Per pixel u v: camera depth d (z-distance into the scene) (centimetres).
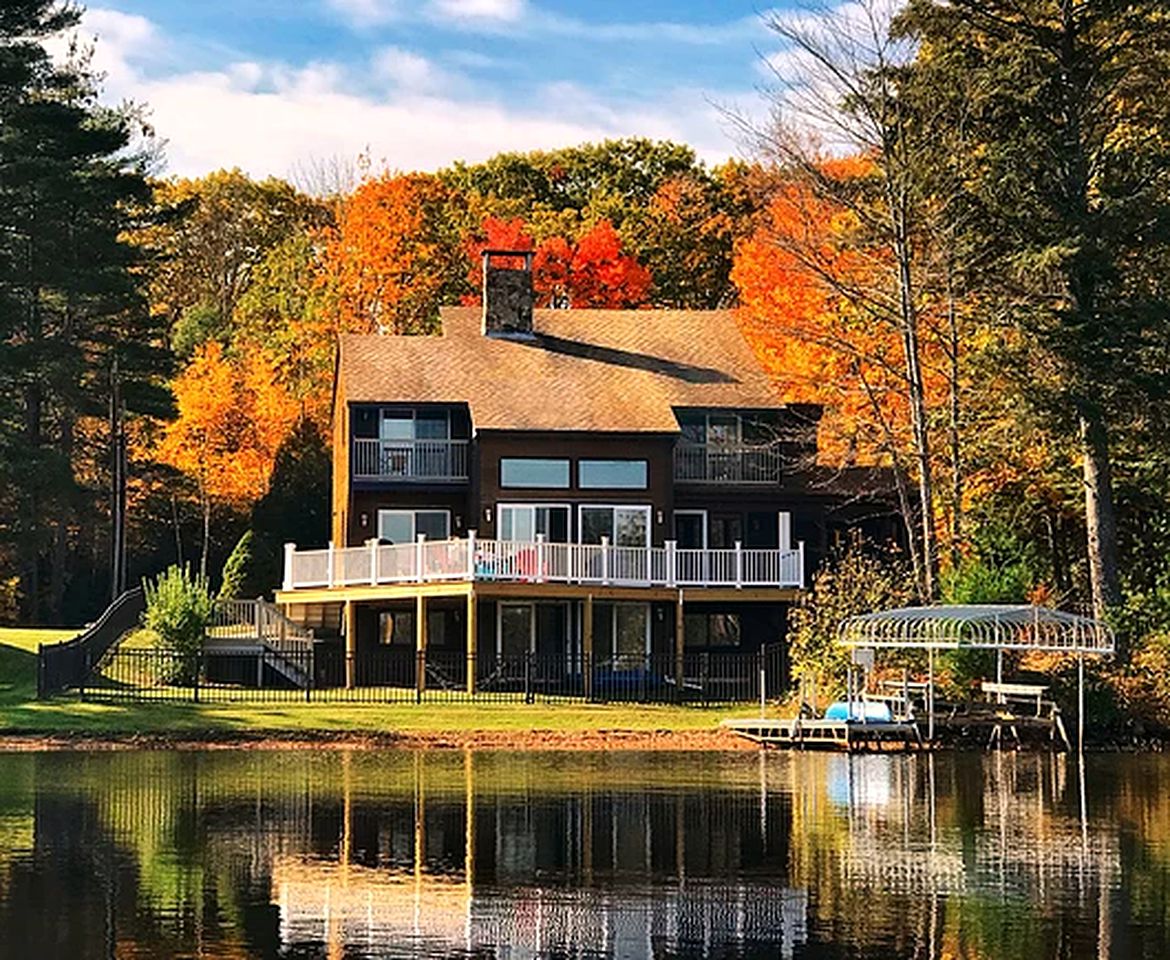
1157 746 3794
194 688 4378
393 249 7831
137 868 2089
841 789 2919
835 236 4634
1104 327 4241
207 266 9169
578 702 4472
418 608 4744
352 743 3744
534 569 4703
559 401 5312
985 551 4512
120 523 6134
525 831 2408
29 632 5469
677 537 5412
